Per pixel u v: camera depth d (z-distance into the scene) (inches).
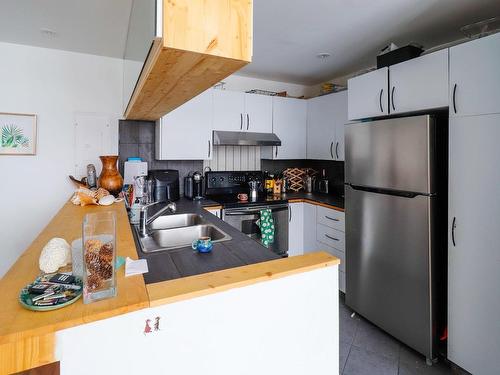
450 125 69.3
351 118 98.5
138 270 37.1
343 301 107.5
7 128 97.5
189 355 33.4
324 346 43.9
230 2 33.7
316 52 105.0
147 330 30.8
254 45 98.7
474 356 66.5
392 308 82.1
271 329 39.2
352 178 93.5
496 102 60.7
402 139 77.2
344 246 104.9
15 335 23.7
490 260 62.9
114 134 111.9
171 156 112.1
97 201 79.8
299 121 138.9
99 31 88.0
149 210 91.0
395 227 80.0
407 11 76.1
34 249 43.4
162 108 78.5
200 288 33.3
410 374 71.1
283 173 144.8
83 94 107.1
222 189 130.9
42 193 103.0
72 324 25.9
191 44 31.9
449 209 69.9
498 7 73.5
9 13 77.1
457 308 69.6
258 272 38.5
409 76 79.3
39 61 100.7
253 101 127.3
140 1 47.3
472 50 64.6
